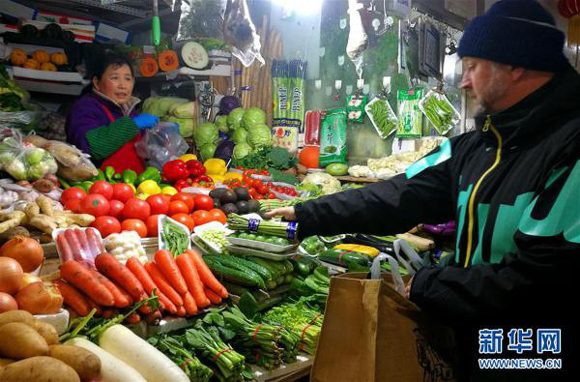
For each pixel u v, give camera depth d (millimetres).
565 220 1425
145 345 1856
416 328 1782
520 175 1605
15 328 1509
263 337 2168
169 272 2258
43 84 4809
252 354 2225
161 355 1834
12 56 4594
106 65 3848
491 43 1644
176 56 4996
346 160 5312
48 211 2463
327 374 1858
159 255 2295
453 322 1688
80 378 1544
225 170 4555
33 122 3826
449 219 2123
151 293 2143
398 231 2164
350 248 3404
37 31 4773
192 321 2260
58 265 2352
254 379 2129
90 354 1573
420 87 4746
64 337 1827
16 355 1493
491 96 1703
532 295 1472
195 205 3189
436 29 4289
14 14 5156
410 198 2082
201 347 2055
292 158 5145
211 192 3395
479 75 1710
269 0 5395
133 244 2443
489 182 1692
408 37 4047
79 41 5195
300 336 2334
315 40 5484
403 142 4891
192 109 5188
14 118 3668
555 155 1505
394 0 3375
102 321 1987
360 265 3084
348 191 2217
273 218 2719
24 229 2279
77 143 3670
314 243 3256
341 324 1851
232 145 5078
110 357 1736
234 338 2250
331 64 5328
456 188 1949
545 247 1433
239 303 2340
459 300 1587
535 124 1593
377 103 4938
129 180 3473
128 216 2748
